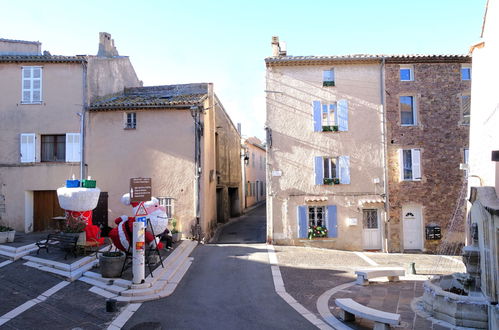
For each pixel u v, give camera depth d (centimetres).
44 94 1750
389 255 1614
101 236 1550
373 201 1698
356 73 1756
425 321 794
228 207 2544
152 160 1734
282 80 1755
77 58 1734
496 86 995
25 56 1733
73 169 1730
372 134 1738
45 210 1762
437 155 1733
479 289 871
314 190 1722
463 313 762
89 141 1748
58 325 751
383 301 940
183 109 1739
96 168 1741
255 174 3603
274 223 1712
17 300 873
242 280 1130
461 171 1727
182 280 1116
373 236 1734
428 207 1714
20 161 1731
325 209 1725
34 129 1742
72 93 1750
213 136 2077
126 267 1105
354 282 1135
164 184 1727
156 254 1270
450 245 1692
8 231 1414
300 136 1738
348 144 1734
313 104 1741
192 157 1727
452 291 925
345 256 1534
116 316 807
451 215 1711
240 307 895
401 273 1138
